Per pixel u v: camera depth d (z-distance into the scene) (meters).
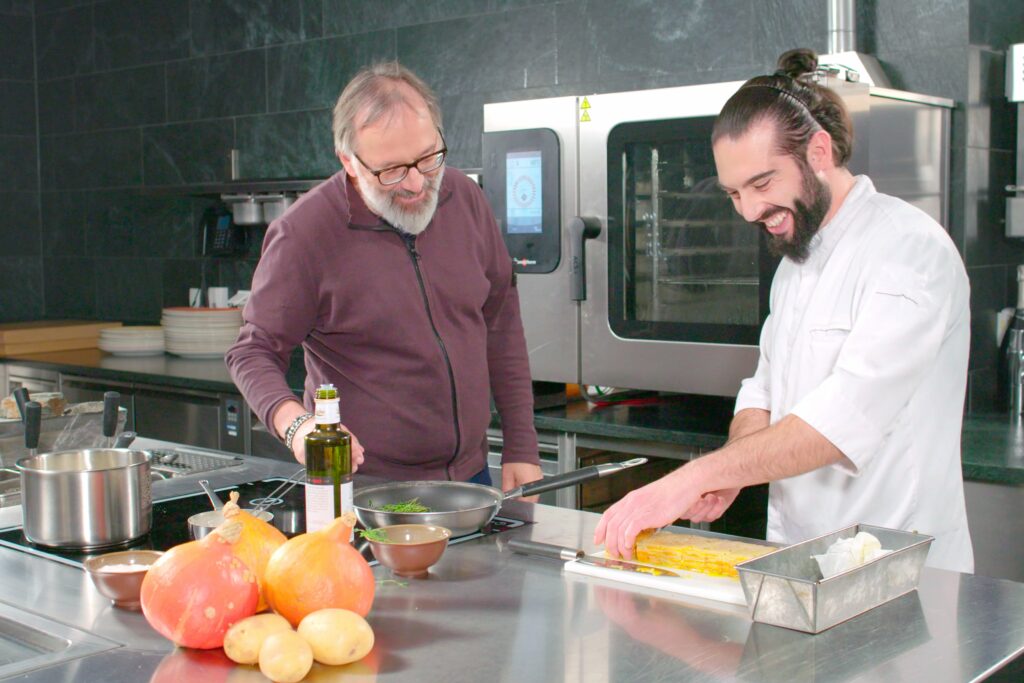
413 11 3.73
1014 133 2.85
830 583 1.15
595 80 3.30
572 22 3.34
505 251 2.22
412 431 2.01
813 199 1.68
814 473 1.80
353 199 1.97
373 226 1.97
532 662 1.08
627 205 2.69
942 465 1.75
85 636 1.17
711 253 2.55
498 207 2.91
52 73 5.08
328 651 1.06
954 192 2.72
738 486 1.57
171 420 3.73
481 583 1.34
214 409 3.58
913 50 2.76
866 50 2.83
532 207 2.85
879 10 2.80
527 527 1.61
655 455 2.59
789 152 1.64
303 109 4.10
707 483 1.53
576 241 2.73
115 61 4.79
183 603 1.10
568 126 2.77
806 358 1.79
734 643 1.13
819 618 1.15
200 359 4.19
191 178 4.54
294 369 3.97
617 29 3.24
